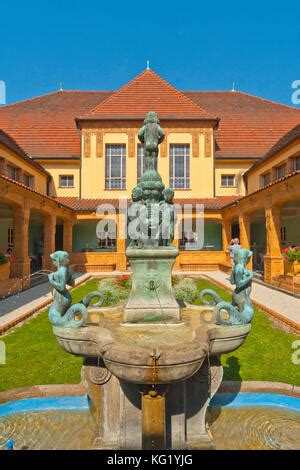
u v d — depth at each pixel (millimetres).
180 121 26188
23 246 14516
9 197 13055
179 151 26453
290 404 4691
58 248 26125
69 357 6367
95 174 26047
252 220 25422
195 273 21375
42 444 3857
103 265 22484
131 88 27891
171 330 4059
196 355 3064
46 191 26562
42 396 4730
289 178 13078
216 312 3955
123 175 26234
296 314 9508
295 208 18969
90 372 3844
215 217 23359
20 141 28797
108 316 4777
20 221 14461
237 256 4152
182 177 26406
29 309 10156
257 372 5621
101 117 26031
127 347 3127
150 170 4945
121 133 26078
